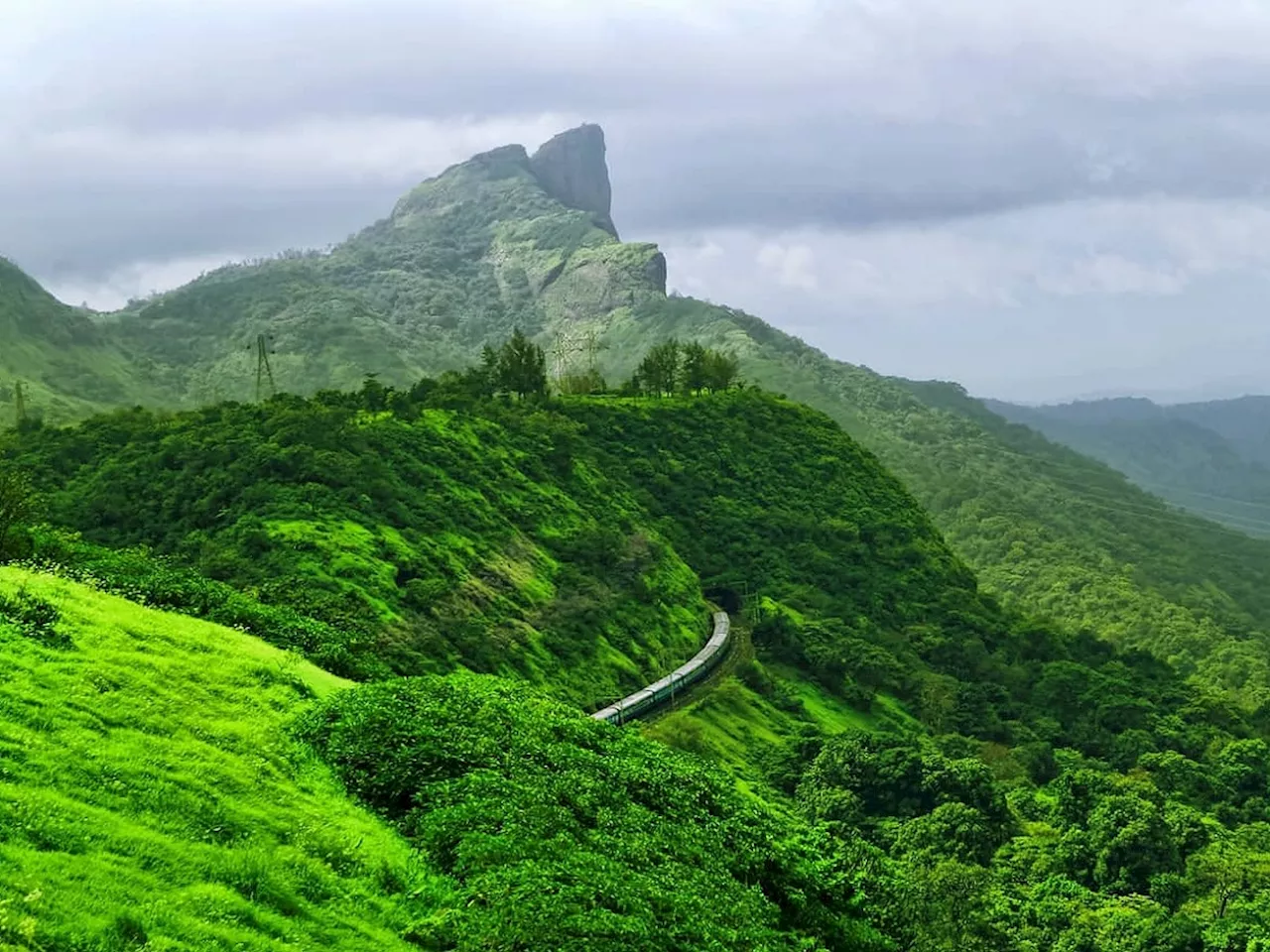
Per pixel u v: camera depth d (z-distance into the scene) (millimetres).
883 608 149125
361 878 26734
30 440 105000
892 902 49750
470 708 40469
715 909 31453
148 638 37000
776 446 172875
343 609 78000
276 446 102625
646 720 95125
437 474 113438
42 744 25375
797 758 100062
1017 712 136000
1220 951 74688
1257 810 116938
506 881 27344
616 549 119312
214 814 25812
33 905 18922
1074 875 89750
